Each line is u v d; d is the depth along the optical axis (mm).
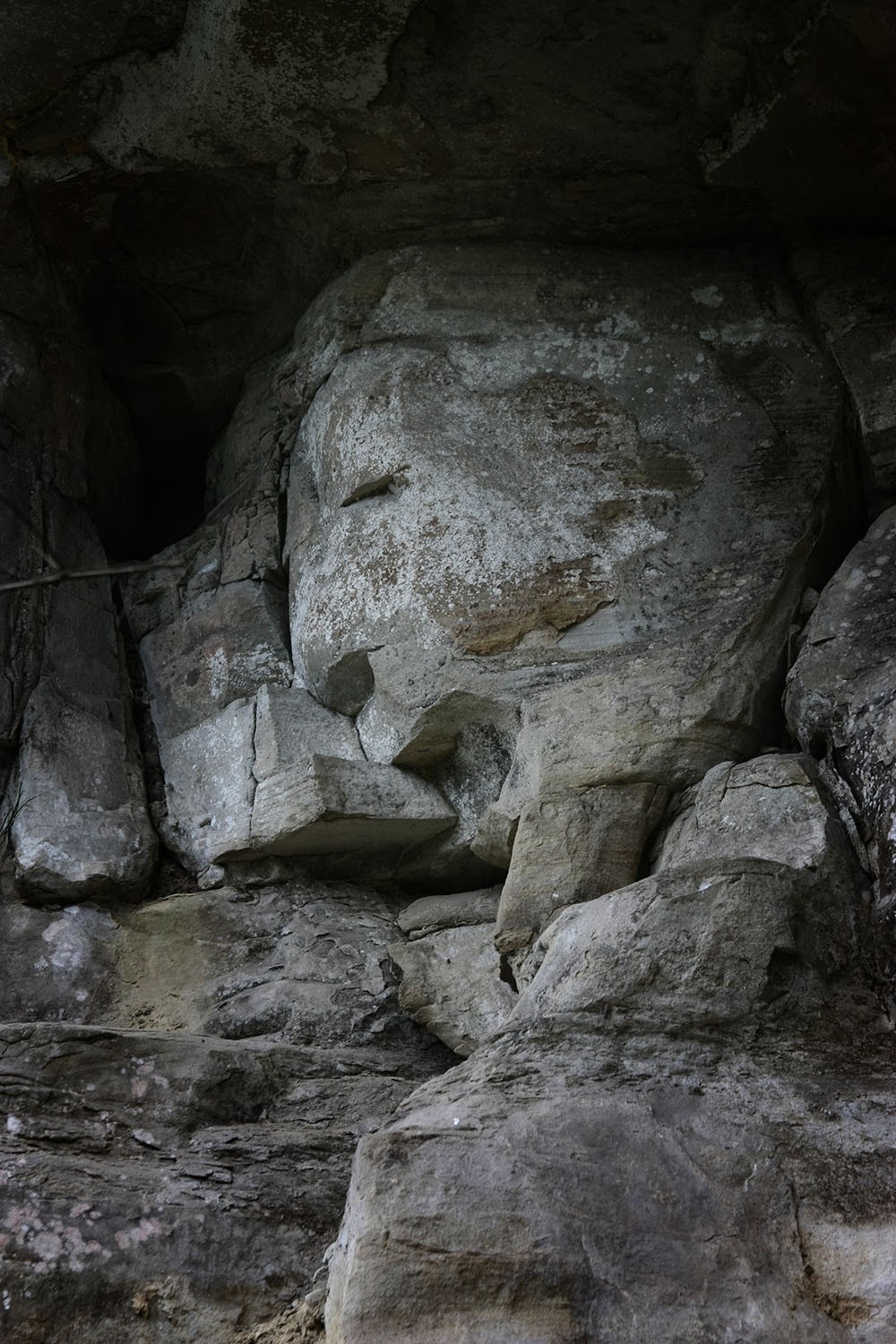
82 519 5668
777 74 4602
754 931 3445
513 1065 3340
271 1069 4039
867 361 4918
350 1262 2900
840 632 4227
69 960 4594
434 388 5016
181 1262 3408
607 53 4711
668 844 4125
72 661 5254
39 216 5539
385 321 5250
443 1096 3324
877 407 4824
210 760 5059
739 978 3406
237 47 4789
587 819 4176
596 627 4566
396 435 4938
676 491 4762
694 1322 2857
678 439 4855
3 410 5527
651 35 4633
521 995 3764
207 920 4703
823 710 4094
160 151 5266
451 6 4613
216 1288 3396
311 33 4719
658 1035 3357
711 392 4934
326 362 5395
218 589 5406
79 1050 3805
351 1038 4398
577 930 3625
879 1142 3174
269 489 5496
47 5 4844
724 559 4617
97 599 5508
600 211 5293
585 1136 3094
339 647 4824
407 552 4758
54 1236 3359
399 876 4828
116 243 5707
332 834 4660
